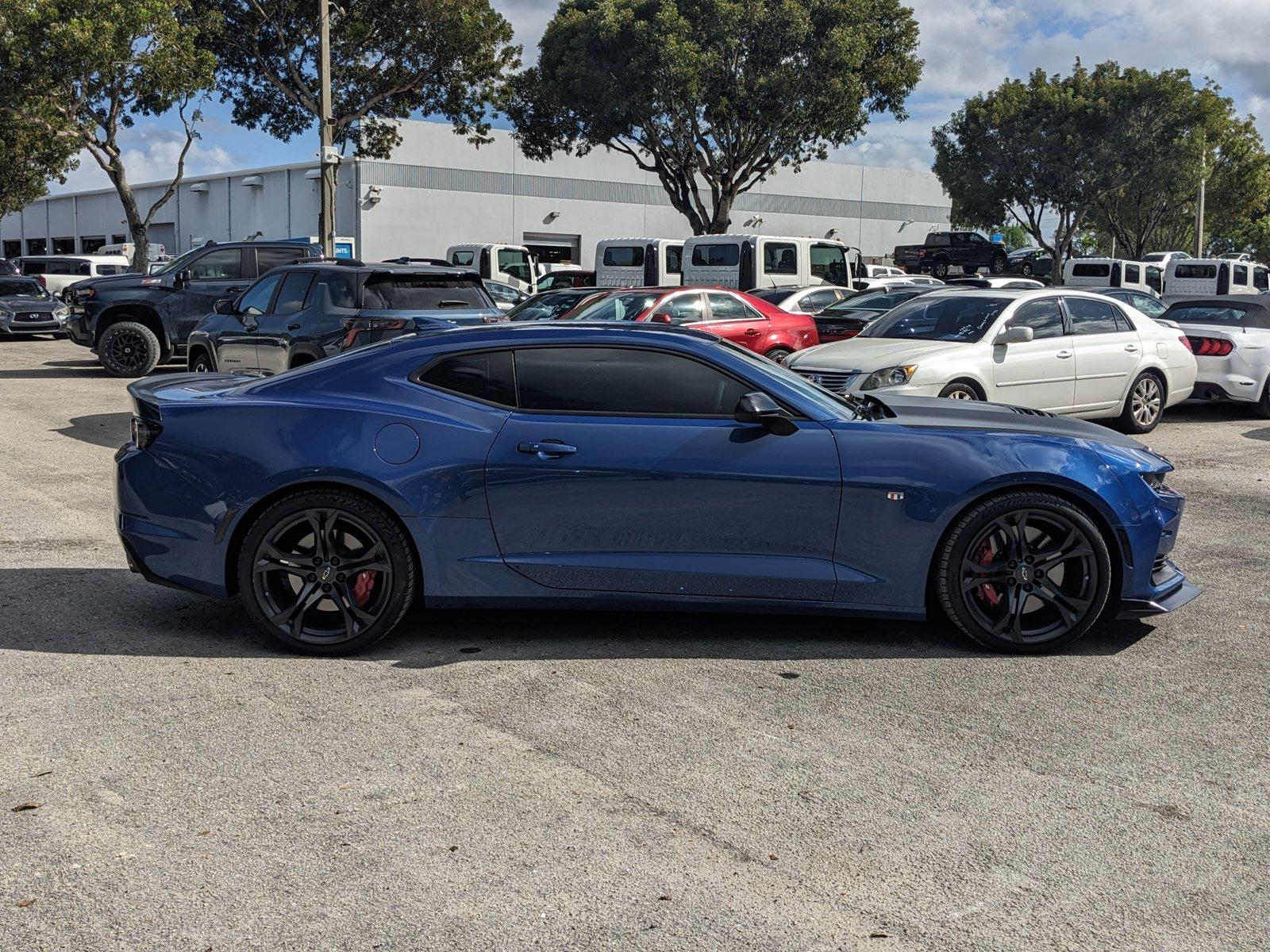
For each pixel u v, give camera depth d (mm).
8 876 3035
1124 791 3654
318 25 31234
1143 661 5008
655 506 4887
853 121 31766
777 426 4902
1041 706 4426
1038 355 11219
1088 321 11859
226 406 4992
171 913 2859
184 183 51875
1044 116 40844
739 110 30500
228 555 4957
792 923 2844
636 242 25922
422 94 34344
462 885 3016
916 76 32406
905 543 4934
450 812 3443
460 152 44969
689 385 5008
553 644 5125
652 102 30641
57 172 44656
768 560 4938
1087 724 4246
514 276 29422
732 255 23797
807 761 3861
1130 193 42562
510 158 46250
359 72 33188
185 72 30266
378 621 4910
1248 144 50438
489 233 46125
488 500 4875
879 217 56531
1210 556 7066
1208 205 52094
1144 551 5051
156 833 3289
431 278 11398
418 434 4887
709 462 4875
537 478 4867
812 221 54219
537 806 3490
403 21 31875
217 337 12250
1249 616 5746
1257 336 13812
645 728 4141
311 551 4961
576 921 2842
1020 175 41594
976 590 5051
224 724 4137
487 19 32906
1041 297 11586
